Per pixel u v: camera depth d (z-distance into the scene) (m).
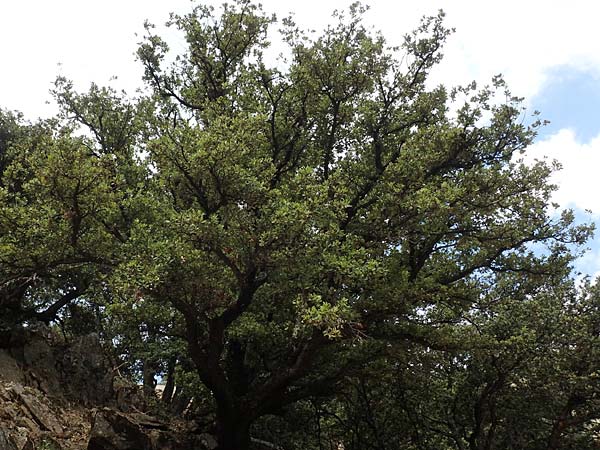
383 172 16.09
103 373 18.80
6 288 18.39
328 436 23.58
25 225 14.66
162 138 13.21
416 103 17.64
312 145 18.00
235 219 12.73
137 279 11.81
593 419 21.89
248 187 12.99
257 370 18.06
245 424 15.45
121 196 14.96
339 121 17.38
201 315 13.52
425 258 16.56
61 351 18.38
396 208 15.07
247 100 17.83
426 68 17.66
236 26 19.11
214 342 14.36
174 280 12.27
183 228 12.02
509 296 20.97
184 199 15.03
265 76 17.77
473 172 15.45
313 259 12.98
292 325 14.68
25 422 12.70
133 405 18.86
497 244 16.11
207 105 16.94
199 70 19.56
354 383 18.20
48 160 13.14
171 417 19.31
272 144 17.25
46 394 15.79
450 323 16.94
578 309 22.20
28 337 17.55
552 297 21.41
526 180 15.43
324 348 15.81
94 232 14.95
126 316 14.62
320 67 16.39
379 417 21.97
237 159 13.29
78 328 23.83
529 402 21.00
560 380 19.75
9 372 15.52
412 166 15.55
